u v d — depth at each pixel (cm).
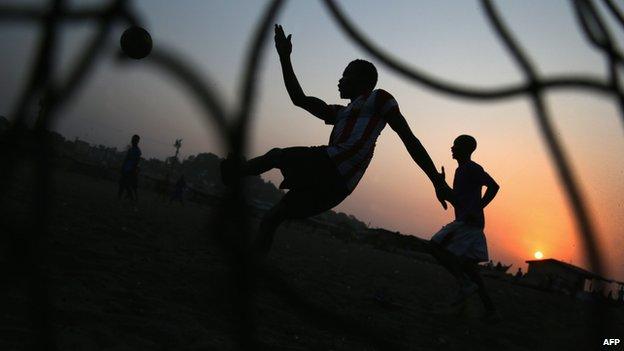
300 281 570
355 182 237
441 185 201
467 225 534
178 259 518
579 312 950
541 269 2323
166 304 326
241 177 73
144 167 4775
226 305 347
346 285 627
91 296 307
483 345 432
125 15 66
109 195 1667
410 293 705
